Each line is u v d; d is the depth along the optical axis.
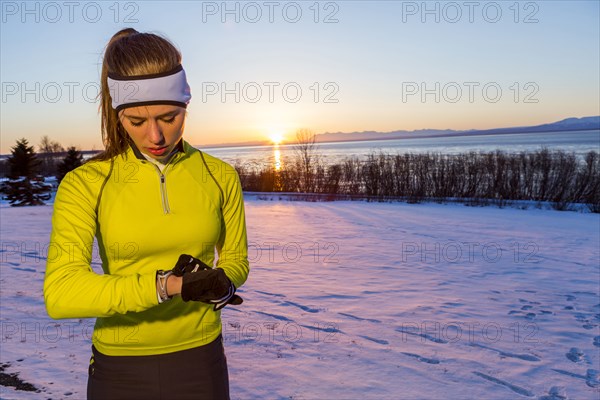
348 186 31.39
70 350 4.25
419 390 3.69
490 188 27.80
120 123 1.29
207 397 1.38
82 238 1.21
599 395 3.72
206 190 1.37
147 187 1.29
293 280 7.55
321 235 13.29
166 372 1.33
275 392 3.58
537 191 26.67
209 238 1.37
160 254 1.31
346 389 3.66
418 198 26.61
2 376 3.70
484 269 8.75
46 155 52.25
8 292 6.26
